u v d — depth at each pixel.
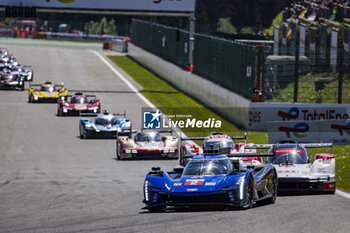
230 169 51.16
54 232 39.84
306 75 148.25
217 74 167.38
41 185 68.19
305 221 40.72
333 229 37.69
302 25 165.62
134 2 197.38
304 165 63.28
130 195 58.91
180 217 44.34
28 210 50.72
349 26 147.50
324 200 53.66
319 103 132.75
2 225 43.66
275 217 42.62
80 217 46.12
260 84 134.12
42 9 194.75
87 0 195.88
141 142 99.19
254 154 55.12
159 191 48.09
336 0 176.50
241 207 48.31
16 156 101.25
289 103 128.88
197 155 54.44
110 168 86.56
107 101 178.50
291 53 172.50
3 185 68.75
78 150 108.31
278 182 59.81
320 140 100.81
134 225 41.53
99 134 120.69
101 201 55.12
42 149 109.25
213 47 171.38
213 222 41.25
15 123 140.62
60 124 141.00
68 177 76.00
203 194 46.88
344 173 77.12
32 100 173.62
